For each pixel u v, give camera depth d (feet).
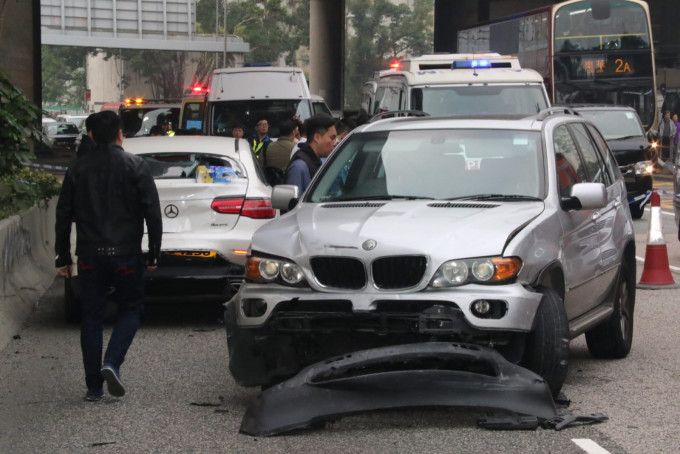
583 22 99.14
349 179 26.76
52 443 21.18
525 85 61.05
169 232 33.55
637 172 76.64
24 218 42.39
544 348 22.24
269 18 421.59
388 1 469.57
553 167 25.75
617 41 99.19
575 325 25.58
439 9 221.25
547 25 100.12
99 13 269.44
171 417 23.18
